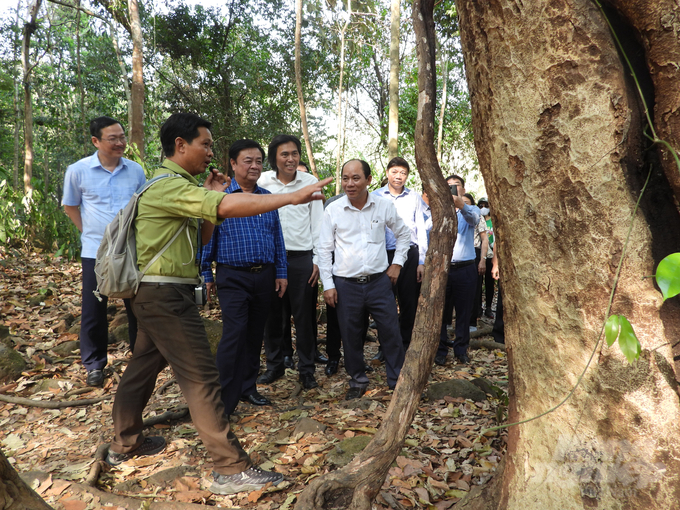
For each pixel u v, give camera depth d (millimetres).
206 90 16078
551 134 1423
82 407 3592
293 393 3928
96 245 3879
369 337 5820
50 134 18359
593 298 1414
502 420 3027
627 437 1373
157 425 3277
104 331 4020
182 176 2549
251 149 3492
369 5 11852
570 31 1354
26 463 2787
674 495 1311
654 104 1298
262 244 3391
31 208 8781
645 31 1235
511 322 1662
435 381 4285
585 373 1432
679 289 1032
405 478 2498
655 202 1401
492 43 1510
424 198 4922
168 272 2447
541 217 1479
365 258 3631
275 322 4195
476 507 1878
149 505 2254
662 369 1348
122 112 17109
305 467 2613
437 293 1767
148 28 14664
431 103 1872
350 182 3594
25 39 11312
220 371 3260
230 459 2445
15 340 4605
